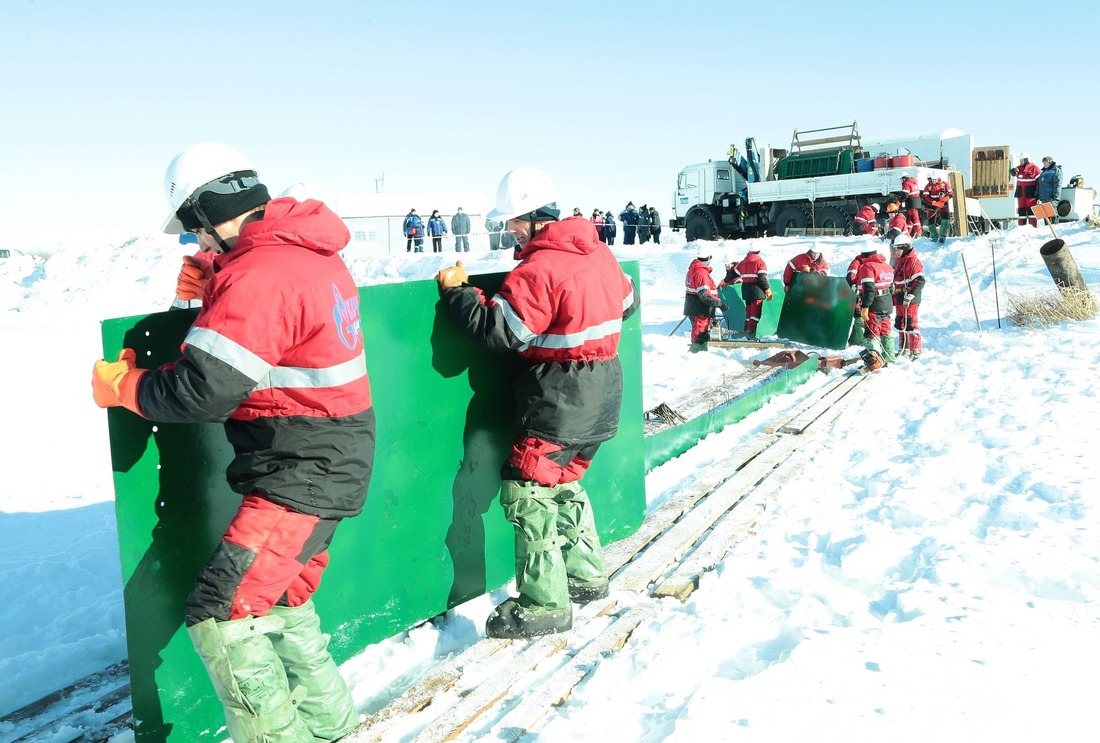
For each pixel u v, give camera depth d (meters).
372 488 3.20
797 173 25.25
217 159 2.32
